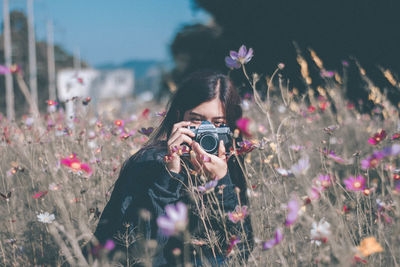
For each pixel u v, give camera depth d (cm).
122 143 349
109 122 404
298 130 322
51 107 383
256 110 385
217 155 210
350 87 696
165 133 237
